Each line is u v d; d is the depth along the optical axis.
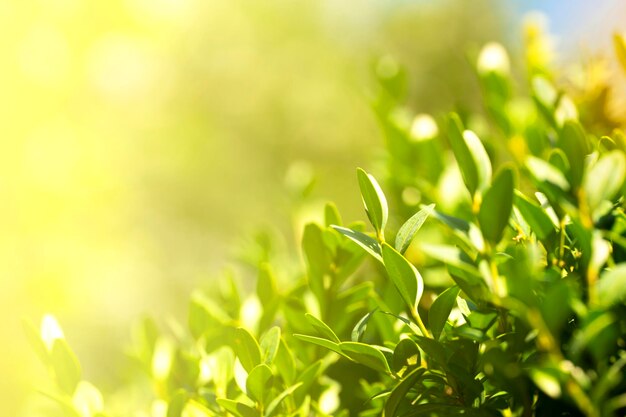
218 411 0.39
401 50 5.16
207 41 4.87
